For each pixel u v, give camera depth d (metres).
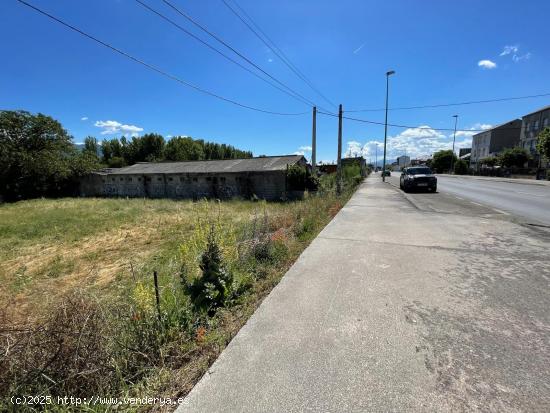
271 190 21.44
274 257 5.32
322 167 47.22
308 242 6.57
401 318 3.19
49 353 2.20
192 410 2.03
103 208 17.91
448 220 8.77
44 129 29.64
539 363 2.42
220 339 2.88
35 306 4.23
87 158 31.55
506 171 43.62
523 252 5.48
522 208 11.30
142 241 9.43
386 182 32.16
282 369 2.41
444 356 2.53
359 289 3.96
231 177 22.78
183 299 3.48
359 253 5.58
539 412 1.94
